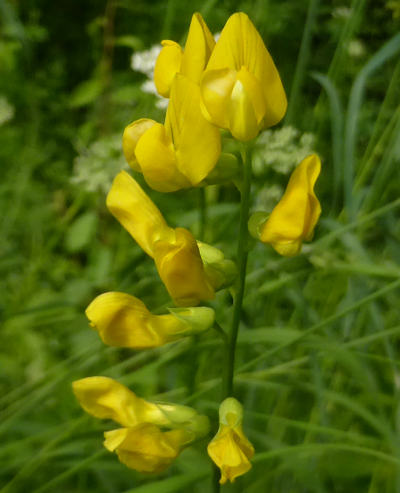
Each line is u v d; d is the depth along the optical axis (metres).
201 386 0.25
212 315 0.19
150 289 0.32
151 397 0.26
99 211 0.38
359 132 0.31
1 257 0.36
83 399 0.19
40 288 0.36
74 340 0.31
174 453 0.19
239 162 0.18
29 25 0.53
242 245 0.18
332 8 0.36
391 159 0.25
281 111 0.18
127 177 0.19
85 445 0.25
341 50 0.27
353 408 0.24
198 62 0.18
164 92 0.18
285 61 0.39
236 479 0.25
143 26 0.53
